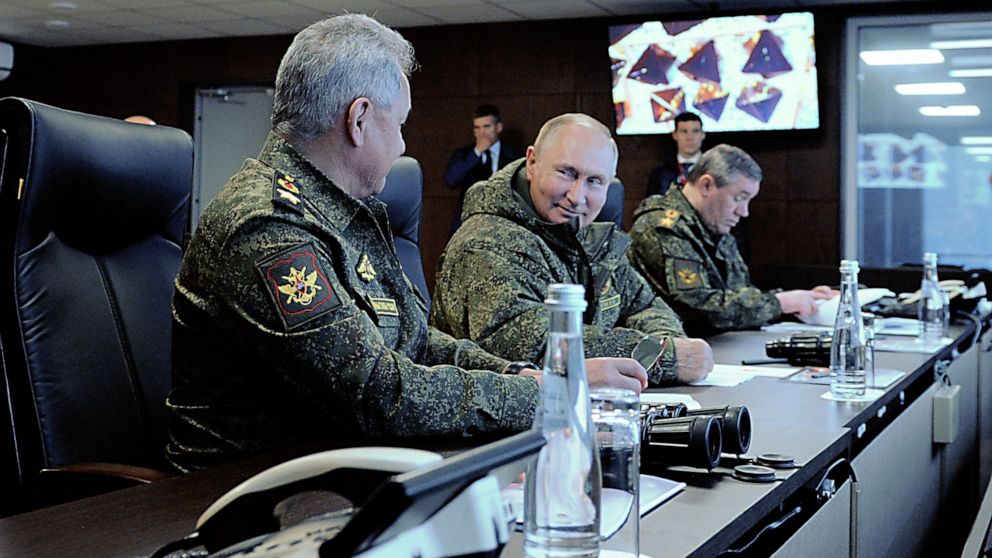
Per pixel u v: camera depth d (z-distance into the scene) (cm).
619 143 698
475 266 206
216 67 820
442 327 214
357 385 131
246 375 140
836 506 140
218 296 135
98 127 163
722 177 322
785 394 180
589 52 715
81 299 161
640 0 659
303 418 142
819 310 317
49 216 157
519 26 732
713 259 334
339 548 49
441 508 54
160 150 173
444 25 750
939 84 638
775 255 674
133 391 166
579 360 80
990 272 416
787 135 666
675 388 186
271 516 62
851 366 177
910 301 338
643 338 195
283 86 149
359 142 150
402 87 154
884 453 178
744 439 126
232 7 706
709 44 649
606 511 87
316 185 147
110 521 98
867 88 654
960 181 639
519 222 215
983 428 345
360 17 153
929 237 647
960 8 627
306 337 130
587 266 223
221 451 142
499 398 138
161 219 177
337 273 143
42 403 154
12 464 153
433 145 759
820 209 663
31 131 151
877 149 655
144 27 783
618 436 88
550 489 80
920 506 220
